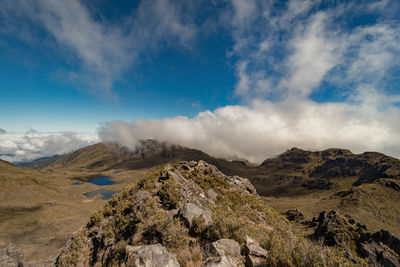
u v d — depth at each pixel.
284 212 155.88
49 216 91.50
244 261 8.13
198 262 8.41
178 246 9.73
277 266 7.37
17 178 144.00
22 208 104.00
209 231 10.68
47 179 179.62
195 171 28.62
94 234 14.64
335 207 169.75
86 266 12.52
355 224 49.12
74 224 82.50
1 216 86.44
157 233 10.91
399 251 30.06
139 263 7.62
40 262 18.69
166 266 7.49
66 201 134.62
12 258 13.95
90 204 137.12
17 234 68.62
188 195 17.45
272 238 9.13
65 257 13.48
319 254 6.90
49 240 64.12
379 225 124.50
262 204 26.22
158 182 19.02
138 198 15.91
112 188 191.00
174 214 13.35
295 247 7.75
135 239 11.31
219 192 25.03
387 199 165.38
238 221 11.53
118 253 10.69
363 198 168.88
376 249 24.11
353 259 6.48
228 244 8.90
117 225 13.87
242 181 33.94
